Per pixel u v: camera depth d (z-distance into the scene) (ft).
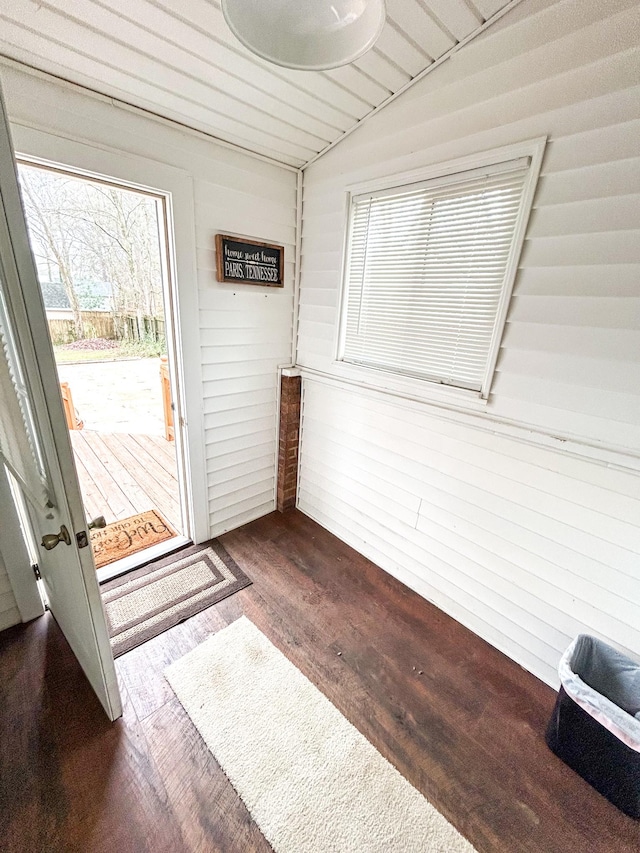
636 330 3.97
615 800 3.99
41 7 3.60
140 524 8.55
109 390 18.62
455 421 5.70
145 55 4.29
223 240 6.47
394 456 6.84
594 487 4.51
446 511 6.20
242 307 7.22
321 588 6.97
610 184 3.85
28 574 5.70
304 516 9.29
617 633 4.60
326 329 7.55
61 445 3.12
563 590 5.01
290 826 3.72
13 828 3.62
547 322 4.58
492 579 5.78
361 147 6.10
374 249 6.40
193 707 4.76
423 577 6.79
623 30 3.51
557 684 5.26
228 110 5.35
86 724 4.50
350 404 7.42
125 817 3.72
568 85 3.92
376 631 6.10
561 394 4.63
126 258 21.71
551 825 3.86
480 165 4.80
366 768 4.25
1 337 3.59
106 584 6.74
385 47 4.49
